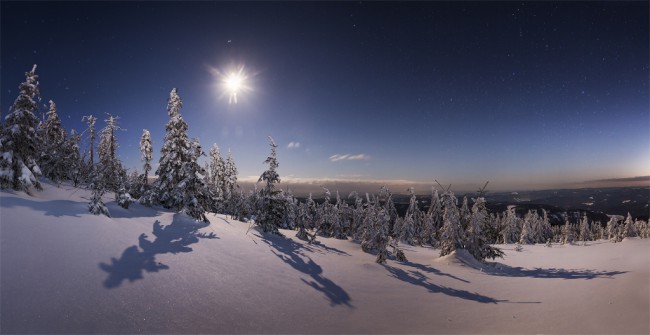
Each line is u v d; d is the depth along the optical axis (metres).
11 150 19.03
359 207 49.09
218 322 10.96
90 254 13.10
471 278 22.16
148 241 16.55
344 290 16.30
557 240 96.62
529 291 18.22
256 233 26.59
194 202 24.47
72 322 9.23
